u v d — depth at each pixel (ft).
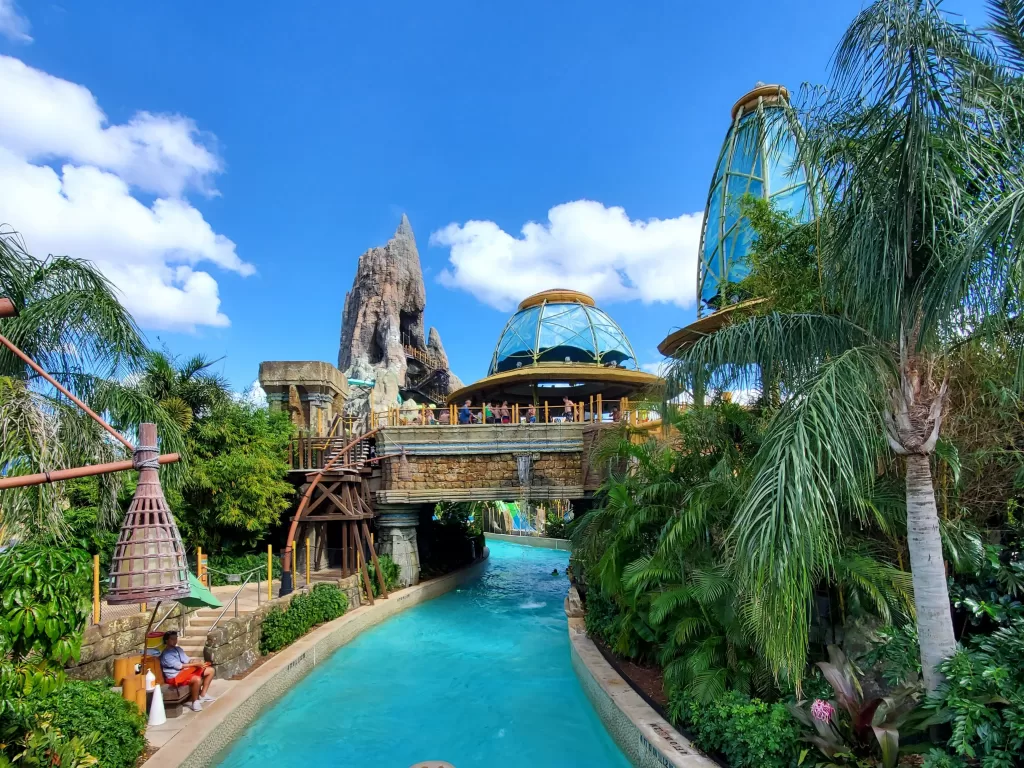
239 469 57.57
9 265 31.94
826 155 22.67
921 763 20.18
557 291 101.45
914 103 17.98
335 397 96.73
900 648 23.58
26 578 19.01
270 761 30.45
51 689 19.66
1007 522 28.60
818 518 17.87
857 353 20.34
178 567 20.81
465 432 68.59
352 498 64.13
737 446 32.45
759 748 21.90
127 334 34.78
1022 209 15.84
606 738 32.48
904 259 18.76
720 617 26.68
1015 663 19.81
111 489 35.60
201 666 32.76
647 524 35.78
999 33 22.67
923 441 20.66
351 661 47.19
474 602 70.74
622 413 56.59
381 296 311.27
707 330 46.60
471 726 34.63
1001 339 22.48
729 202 51.55
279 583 56.39
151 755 26.13
